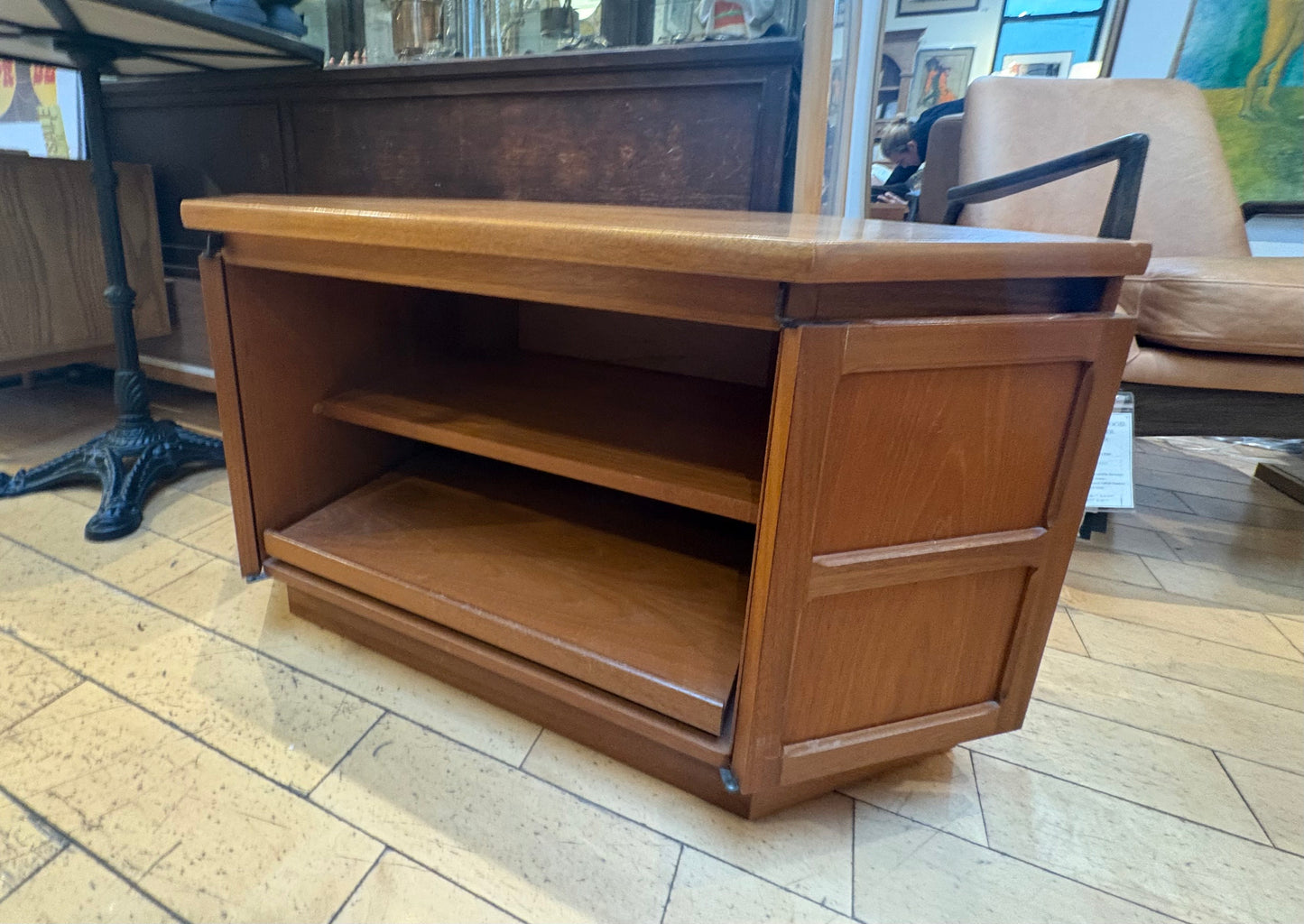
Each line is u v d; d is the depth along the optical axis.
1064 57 2.24
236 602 0.92
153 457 1.20
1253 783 0.70
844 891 0.57
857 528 0.51
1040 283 0.50
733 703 0.61
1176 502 1.43
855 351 0.45
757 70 0.95
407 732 0.72
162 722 0.71
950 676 0.61
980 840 0.63
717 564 0.80
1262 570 1.15
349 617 0.84
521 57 1.06
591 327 1.13
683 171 1.04
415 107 1.18
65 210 1.38
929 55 2.44
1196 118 1.37
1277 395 0.99
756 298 0.46
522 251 0.51
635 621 0.69
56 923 0.51
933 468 0.51
